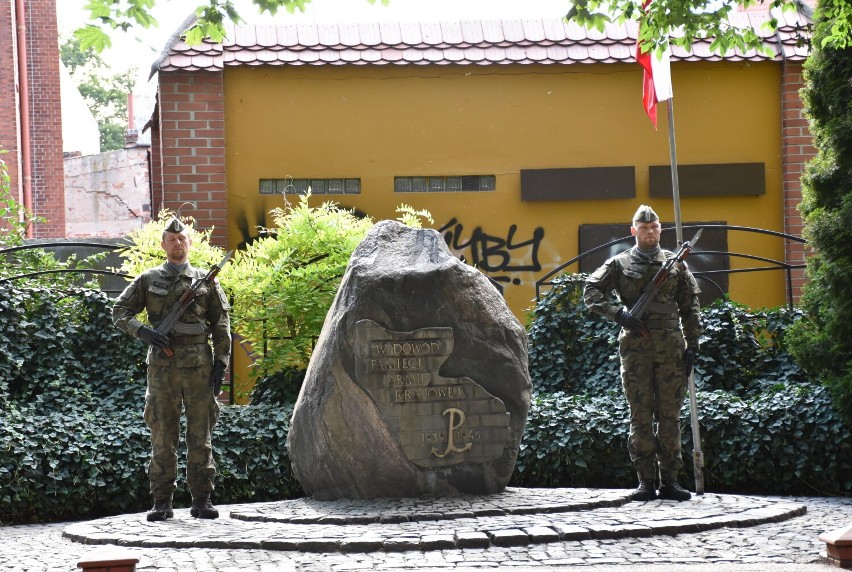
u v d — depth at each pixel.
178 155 15.33
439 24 16.14
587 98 15.89
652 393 9.34
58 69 30.70
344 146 15.70
